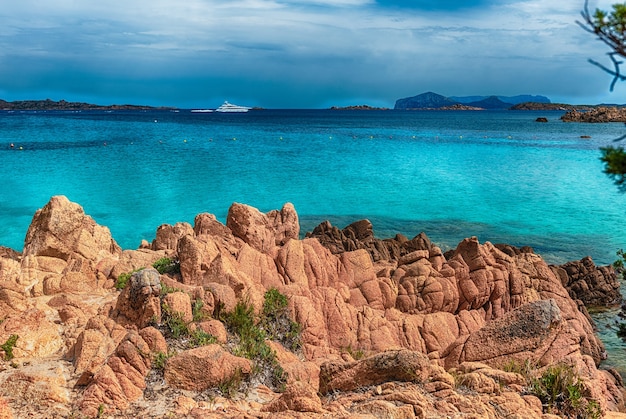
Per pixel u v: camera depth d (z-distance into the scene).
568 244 44.78
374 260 37.88
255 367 17.61
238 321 20.30
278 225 32.03
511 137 137.12
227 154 93.19
